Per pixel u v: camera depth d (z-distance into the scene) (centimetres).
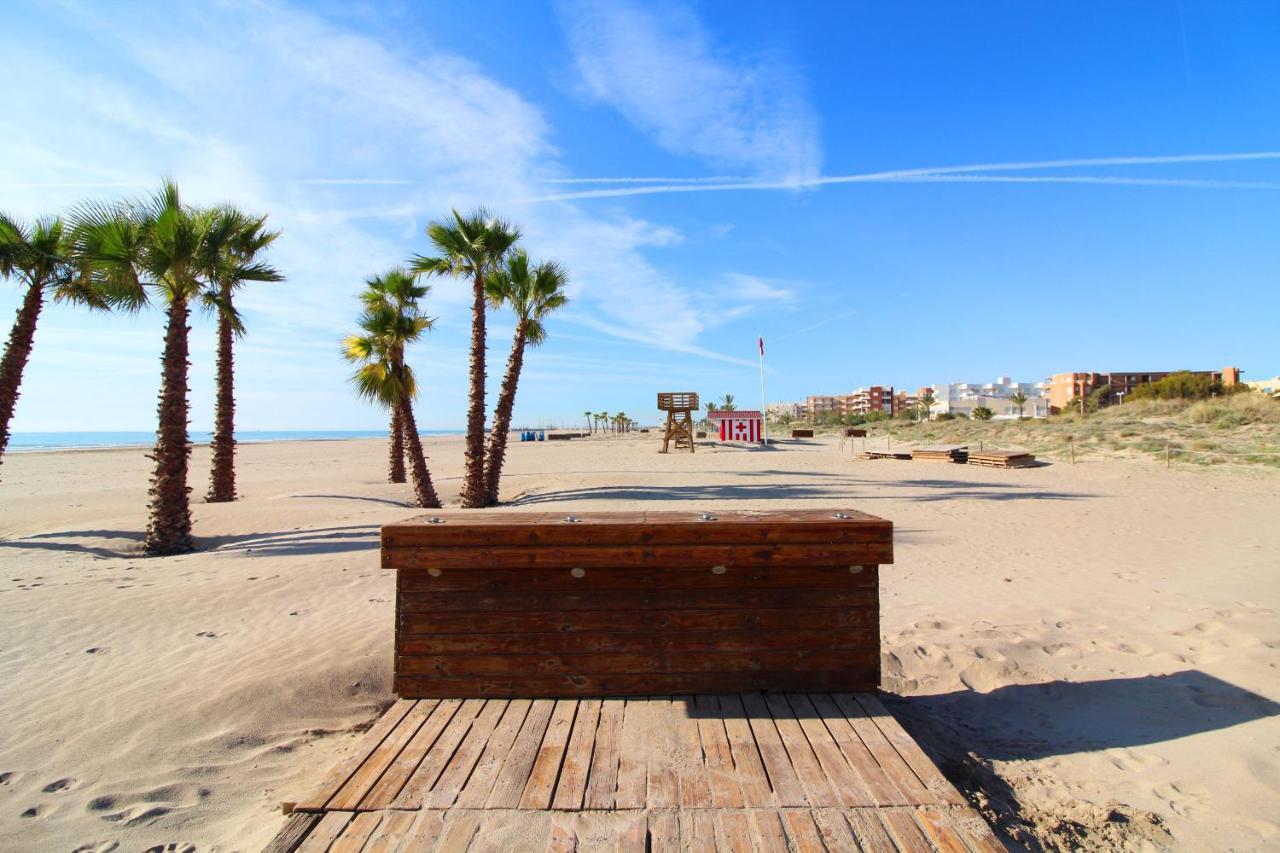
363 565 899
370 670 501
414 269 1766
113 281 1167
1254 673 444
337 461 3950
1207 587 705
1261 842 274
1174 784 321
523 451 4575
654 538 388
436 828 268
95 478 2850
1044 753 361
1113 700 423
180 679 486
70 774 357
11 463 4109
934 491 1719
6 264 1259
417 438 1828
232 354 1762
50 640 587
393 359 1888
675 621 396
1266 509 1295
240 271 1606
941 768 339
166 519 1109
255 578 830
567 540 389
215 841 299
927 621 600
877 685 396
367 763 317
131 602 713
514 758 321
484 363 1711
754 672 395
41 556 1051
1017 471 2250
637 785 297
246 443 7638
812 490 1781
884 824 268
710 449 4238
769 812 276
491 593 399
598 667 394
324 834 264
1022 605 656
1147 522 1180
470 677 394
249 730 411
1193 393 4191
